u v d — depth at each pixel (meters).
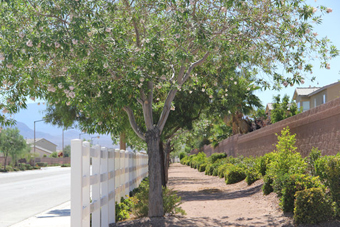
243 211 11.62
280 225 9.06
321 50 10.59
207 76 13.34
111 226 9.63
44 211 14.27
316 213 8.77
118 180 11.42
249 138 28.14
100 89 9.38
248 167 21.31
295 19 10.27
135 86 9.42
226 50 10.30
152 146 10.39
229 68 12.25
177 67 12.03
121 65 9.30
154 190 10.23
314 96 43.75
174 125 19.31
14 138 72.94
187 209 12.59
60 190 23.94
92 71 9.30
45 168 85.88
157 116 17.30
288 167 12.73
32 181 34.12
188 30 9.81
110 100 9.55
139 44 10.56
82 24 8.77
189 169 52.28
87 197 7.83
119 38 9.98
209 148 57.84
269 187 13.74
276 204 11.59
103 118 11.61
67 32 8.68
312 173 10.73
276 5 10.11
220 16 10.60
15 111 9.67
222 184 22.88
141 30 11.05
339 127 12.38
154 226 9.25
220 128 46.84
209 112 19.75
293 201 9.98
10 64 8.75
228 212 11.68
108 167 9.91
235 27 10.49
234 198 15.14
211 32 9.60
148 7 10.12
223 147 42.84
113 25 9.82
